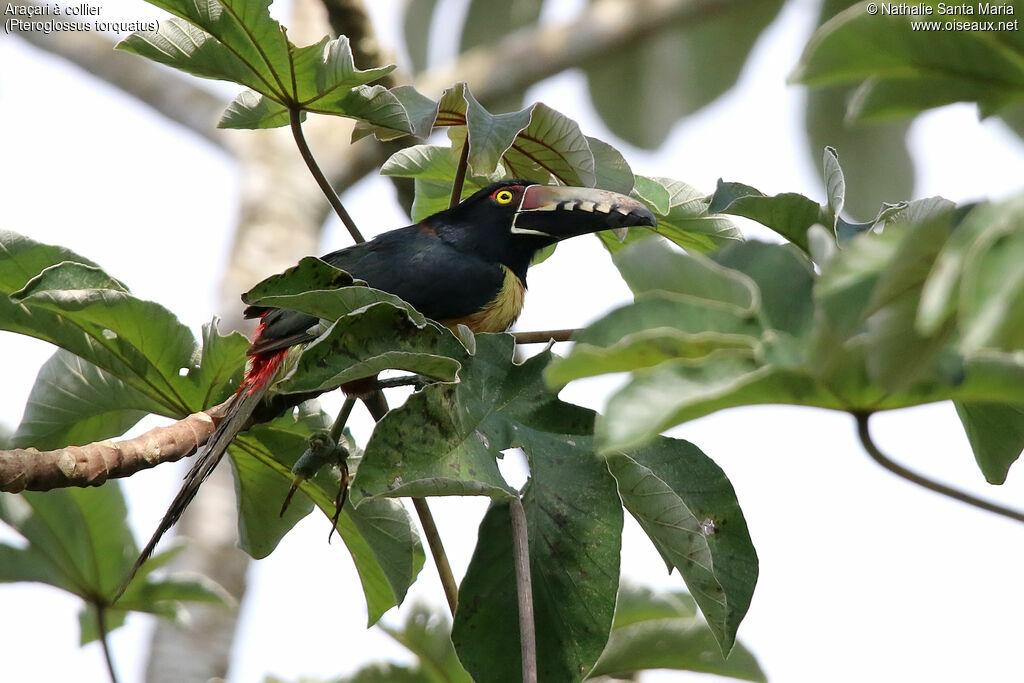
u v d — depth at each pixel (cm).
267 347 802
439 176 959
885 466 456
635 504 677
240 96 842
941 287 335
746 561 671
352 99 792
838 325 390
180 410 806
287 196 1597
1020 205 329
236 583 1380
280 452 817
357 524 809
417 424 610
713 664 892
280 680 952
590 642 650
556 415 688
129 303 734
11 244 731
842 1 1778
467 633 653
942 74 442
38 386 805
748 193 780
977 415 675
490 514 669
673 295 446
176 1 743
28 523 932
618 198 890
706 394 399
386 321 629
